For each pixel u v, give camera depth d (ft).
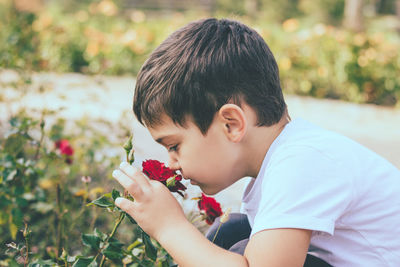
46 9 31.96
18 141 6.61
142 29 22.88
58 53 19.76
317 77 19.04
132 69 21.02
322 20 56.49
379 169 3.43
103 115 11.79
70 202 6.55
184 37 3.45
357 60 18.66
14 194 5.30
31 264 3.59
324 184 3.11
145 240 3.30
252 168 3.54
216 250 3.10
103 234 3.53
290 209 3.01
